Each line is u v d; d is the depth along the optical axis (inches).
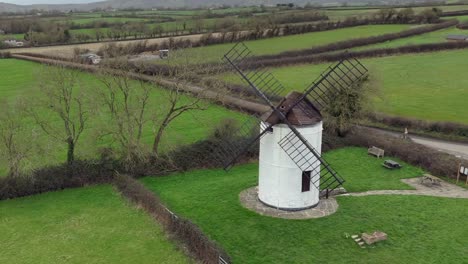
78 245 1063.0
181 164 1517.0
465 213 1154.0
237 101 2327.8
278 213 1149.7
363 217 1129.4
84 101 2038.6
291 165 1119.0
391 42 4421.8
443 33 4854.8
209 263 943.7
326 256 965.8
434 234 1049.5
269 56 3641.7
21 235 1111.0
